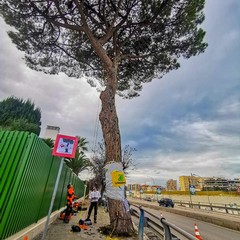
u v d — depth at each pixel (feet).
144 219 17.90
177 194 158.10
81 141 102.17
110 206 22.98
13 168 16.11
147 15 36.37
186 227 42.91
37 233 21.06
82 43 40.88
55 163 28.58
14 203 15.46
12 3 32.86
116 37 37.06
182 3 35.65
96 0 36.22
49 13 35.60
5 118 88.94
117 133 26.13
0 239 13.99
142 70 44.45
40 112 107.45
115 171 23.67
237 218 52.39
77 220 33.50
